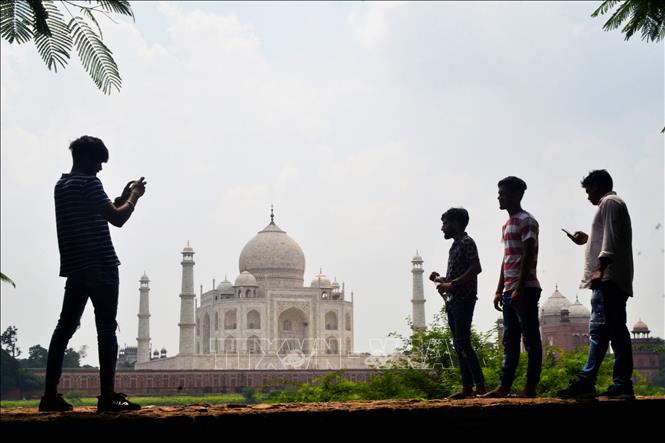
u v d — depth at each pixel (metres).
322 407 11.16
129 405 11.54
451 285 15.25
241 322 116.50
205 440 10.00
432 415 10.96
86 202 11.73
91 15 9.25
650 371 68.31
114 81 9.29
